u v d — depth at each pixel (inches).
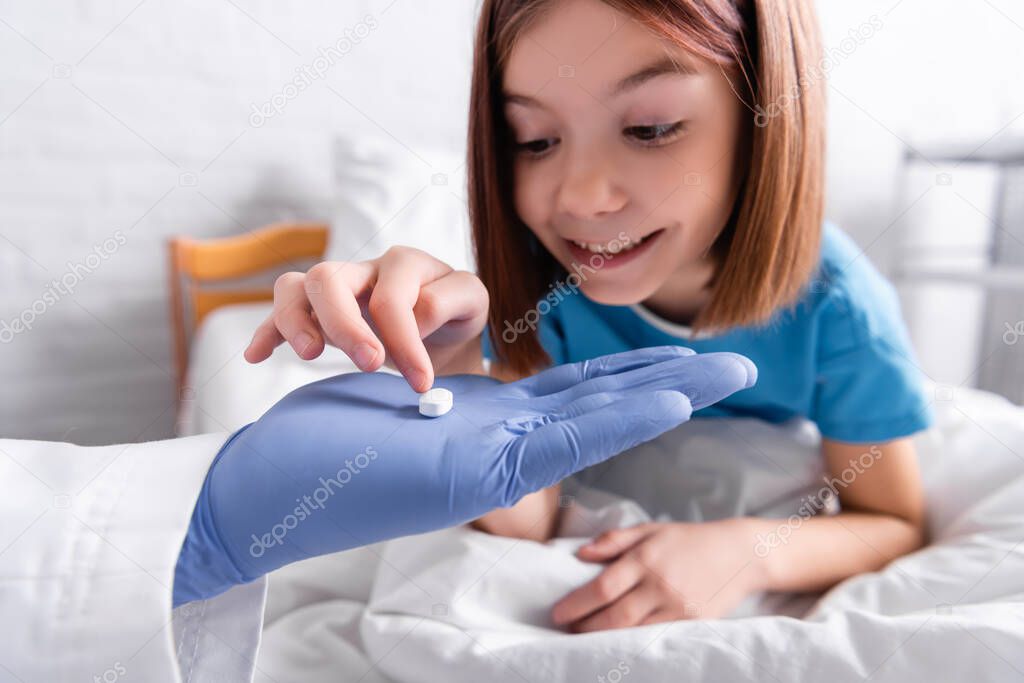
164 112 56.5
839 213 70.2
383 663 16.3
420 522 13.4
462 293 18.3
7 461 13.7
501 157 22.6
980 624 14.2
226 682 14.6
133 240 57.1
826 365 26.7
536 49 18.4
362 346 14.2
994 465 25.0
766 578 20.1
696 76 18.9
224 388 35.9
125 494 13.1
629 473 26.4
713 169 20.7
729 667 14.2
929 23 65.5
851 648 14.4
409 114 65.7
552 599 18.7
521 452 13.5
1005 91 62.6
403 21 63.6
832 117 68.8
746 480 24.4
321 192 63.5
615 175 19.5
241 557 13.4
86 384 57.0
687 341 28.0
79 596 12.0
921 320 69.2
